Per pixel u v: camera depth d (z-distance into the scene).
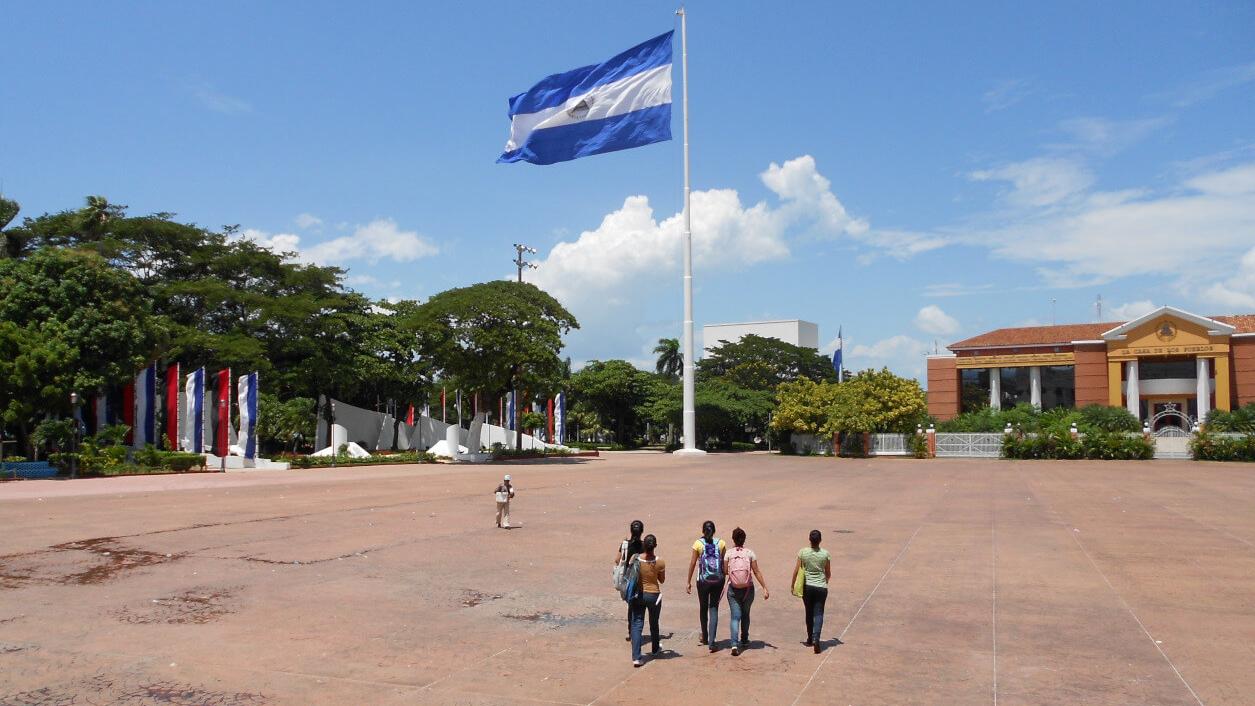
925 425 57.72
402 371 63.56
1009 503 24.19
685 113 51.34
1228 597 11.54
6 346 36.28
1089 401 67.38
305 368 55.38
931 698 7.45
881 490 29.12
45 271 40.31
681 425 78.94
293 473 40.09
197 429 43.22
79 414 39.34
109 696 7.44
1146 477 34.53
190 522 19.77
